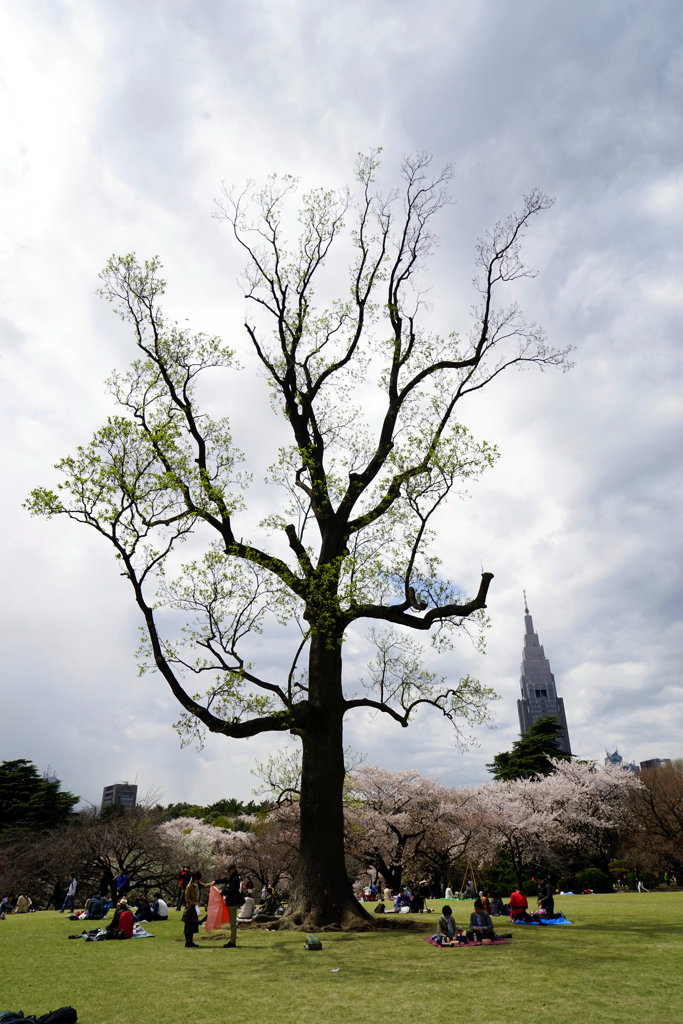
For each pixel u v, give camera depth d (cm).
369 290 2434
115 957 1316
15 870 3894
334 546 2086
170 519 1803
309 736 1900
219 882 1532
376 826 3819
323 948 1391
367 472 2203
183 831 4731
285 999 899
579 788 5059
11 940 1645
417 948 1375
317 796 1838
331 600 1875
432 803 4012
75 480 1669
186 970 1146
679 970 1059
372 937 1555
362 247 2477
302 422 2288
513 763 6328
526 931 1645
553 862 4850
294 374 2302
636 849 5259
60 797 5706
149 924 2048
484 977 1030
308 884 1770
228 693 1711
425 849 3819
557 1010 803
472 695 2020
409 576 2003
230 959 1263
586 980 987
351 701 1992
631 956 1207
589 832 4997
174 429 1917
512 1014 788
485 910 1523
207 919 1480
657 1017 764
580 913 2184
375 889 3797
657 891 4250
